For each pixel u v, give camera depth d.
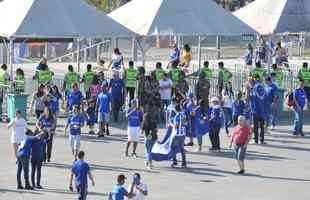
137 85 55.47
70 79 57.25
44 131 38.62
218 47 102.31
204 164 42.62
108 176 39.09
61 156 43.56
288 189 37.59
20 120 40.47
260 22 65.75
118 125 54.16
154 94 53.62
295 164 43.47
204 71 58.62
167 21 60.28
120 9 63.78
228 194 36.22
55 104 49.06
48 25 55.53
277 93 54.91
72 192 35.78
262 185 38.28
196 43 118.25
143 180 38.50
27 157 36.03
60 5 56.91
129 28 60.56
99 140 48.75
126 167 41.28
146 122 40.81
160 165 42.06
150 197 35.22
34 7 55.94
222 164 42.72
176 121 41.03
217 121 45.31
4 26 55.56
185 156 42.78
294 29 65.31
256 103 48.53
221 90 58.62
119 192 30.14
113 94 55.09
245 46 115.81
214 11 62.41
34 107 54.69
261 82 54.41
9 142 47.41
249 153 46.22
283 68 69.19
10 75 56.09
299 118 51.94
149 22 60.03
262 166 42.69
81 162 33.03
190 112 45.66
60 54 99.06
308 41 115.50
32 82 62.62
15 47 94.19
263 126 48.91
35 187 36.53
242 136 40.19
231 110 51.12
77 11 57.41
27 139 36.09
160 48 112.75
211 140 45.59
